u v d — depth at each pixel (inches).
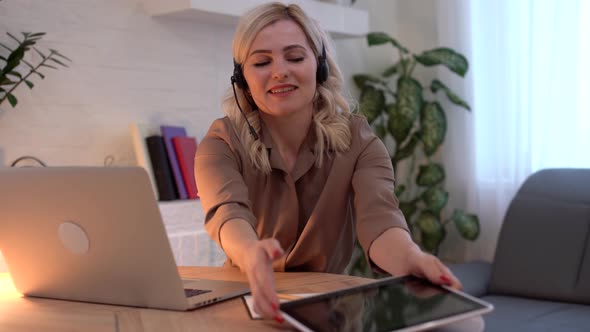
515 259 111.0
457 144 146.7
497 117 139.4
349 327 35.2
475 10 142.3
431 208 140.9
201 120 117.5
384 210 54.6
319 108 63.2
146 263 45.2
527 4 134.0
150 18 109.7
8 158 93.6
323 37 62.4
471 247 146.2
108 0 104.6
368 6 155.3
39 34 89.8
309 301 40.1
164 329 41.2
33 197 48.1
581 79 128.6
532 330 89.6
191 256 100.4
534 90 133.6
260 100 58.2
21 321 46.1
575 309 99.2
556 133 130.5
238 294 49.0
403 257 47.5
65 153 99.7
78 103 101.0
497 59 138.9
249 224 52.5
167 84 112.3
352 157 61.0
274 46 56.8
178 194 105.3
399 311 37.4
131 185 42.6
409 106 142.6
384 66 159.9
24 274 53.7
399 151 146.9
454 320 35.9
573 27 127.0
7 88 93.4
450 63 137.9
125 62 106.7
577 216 107.4
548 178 115.3
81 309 48.6
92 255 47.6
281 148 62.8
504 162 138.8
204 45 117.9
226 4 108.0
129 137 107.1
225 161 59.6
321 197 60.3
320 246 61.5
